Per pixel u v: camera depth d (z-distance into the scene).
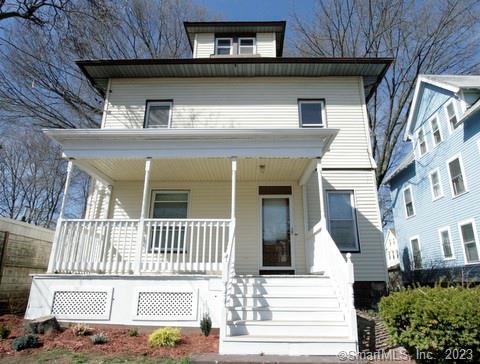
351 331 5.29
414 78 17.20
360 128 10.41
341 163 10.05
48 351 5.19
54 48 11.72
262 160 8.16
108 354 5.10
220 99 10.89
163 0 17.75
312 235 8.34
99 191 9.96
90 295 6.77
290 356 5.07
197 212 9.63
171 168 8.83
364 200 9.73
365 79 11.22
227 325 5.71
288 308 6.18
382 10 16.44
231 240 6.89
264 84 11.03
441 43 16.38
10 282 8.50
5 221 8.39
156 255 9.21
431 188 16.41
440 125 15.50
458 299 4.19
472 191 13.30
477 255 13.14
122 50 15.83
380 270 9.17
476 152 13.03
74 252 7.36
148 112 10.84
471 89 13.35
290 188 9.76
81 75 14.40
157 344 5.53
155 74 11.02
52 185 25.69
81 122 15.77
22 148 23.27
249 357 4.95
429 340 4.11
